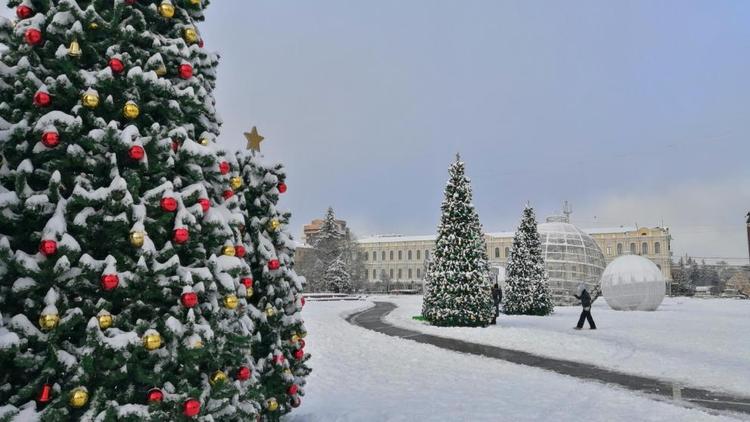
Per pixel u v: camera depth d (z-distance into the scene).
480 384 8.78
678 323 20.55
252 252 5.21
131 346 3.05
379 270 107.25
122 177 3.29
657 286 29.30
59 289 3.04
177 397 3.22
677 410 7.16
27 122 3.26
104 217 3.17
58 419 2.84
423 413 6.55
